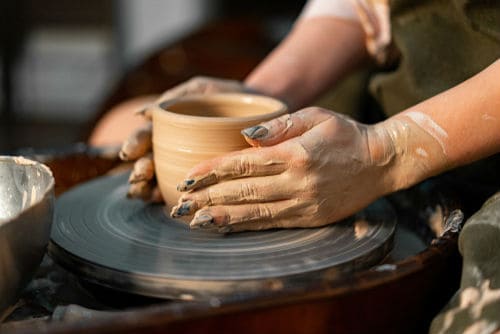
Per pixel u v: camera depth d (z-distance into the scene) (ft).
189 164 3.12
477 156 3.12
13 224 2.58
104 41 12.13
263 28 7.18
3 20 11.80
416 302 2.84
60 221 3.28
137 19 10.78
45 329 2.20
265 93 4.07
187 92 3.84
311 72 4.24
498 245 2.81
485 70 3.14
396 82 3.99
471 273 2.81
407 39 3.81
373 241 3.08
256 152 2.96
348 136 3.06
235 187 2.97
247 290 2.70
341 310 2.57
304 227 3.16
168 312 2.29
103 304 3.01
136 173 3.35
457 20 3.60
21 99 12.18
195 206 2.97
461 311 2.74
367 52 4.41
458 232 3.06
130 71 7.00
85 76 12.60
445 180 3.87
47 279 3.21
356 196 3.11
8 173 3.12
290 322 2.50
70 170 4.15
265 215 3.04
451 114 3.08
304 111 3.08
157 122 3.23
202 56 7.07
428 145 3.09
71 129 11.94
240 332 2.44
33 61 12.18
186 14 10.63
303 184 2.99
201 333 2.39
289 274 2.78
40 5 11.92
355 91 4.68
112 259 2.90
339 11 4.32
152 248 3.00
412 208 3.81
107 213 3.36
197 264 2.85
